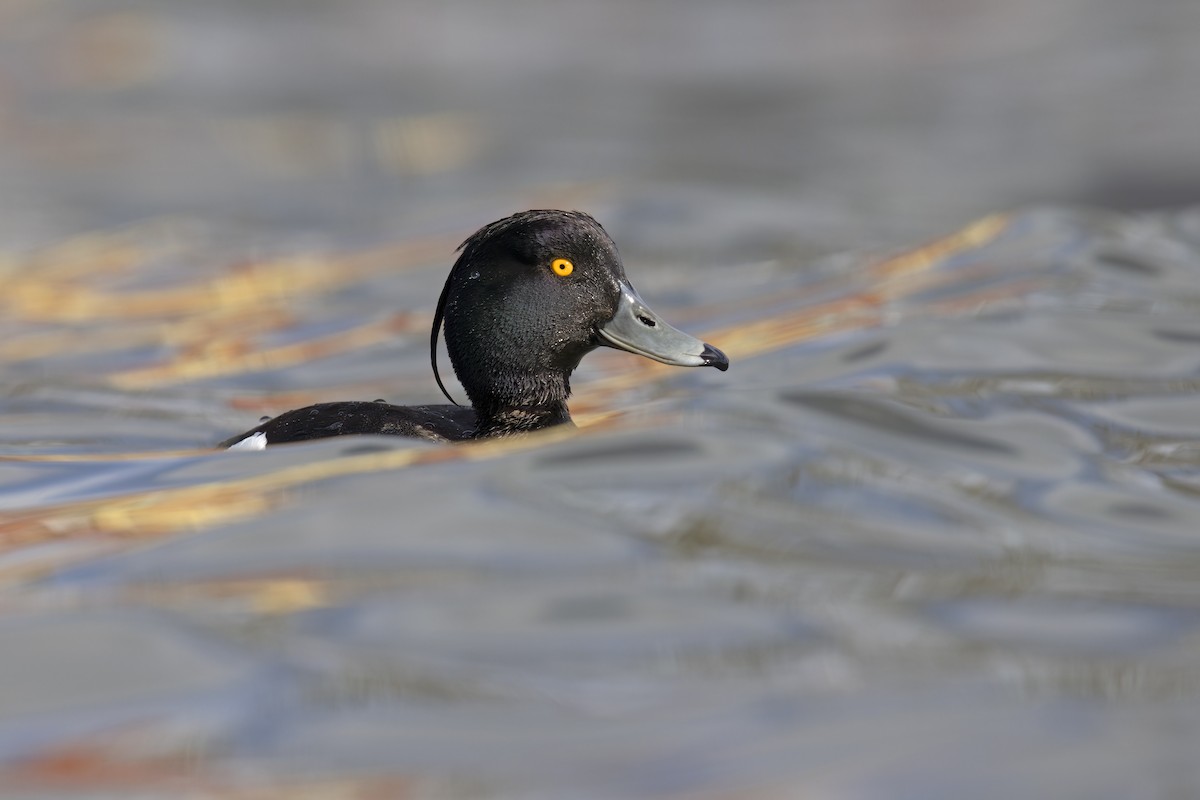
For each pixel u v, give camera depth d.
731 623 6.23
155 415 12.09
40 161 28.81
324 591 6.56
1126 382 10.41
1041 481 8.18
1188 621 6.32
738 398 9.41
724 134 29.97
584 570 6.71
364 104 33.56
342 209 24.00
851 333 12.14
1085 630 6.23
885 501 7.65
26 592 6.75
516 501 7.50
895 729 5.38
